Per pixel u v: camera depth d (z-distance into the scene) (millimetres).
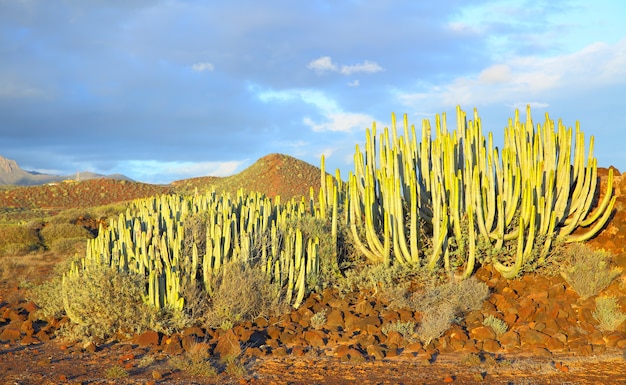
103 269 10039
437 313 9273
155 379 7031
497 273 11188
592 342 8375
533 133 12500
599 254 10500
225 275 10516
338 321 9664
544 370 7152
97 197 60188
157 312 9688
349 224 12938
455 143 12180
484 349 8266
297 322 9945
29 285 13852
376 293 10883
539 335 8406
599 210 11445
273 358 8008
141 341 8984
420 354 8117
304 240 12219
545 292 10047
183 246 11344
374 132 12758
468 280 10188
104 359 8133
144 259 10664
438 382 6754
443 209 10742
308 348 8547
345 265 12211
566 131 11906
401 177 12352
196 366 7301
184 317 9711
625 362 7359
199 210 12750
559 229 11875
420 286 10969
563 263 10875
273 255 11531
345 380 6898
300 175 52531
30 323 10016
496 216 11859
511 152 12109
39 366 7793
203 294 10586
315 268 11672
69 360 8117
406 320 9594
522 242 10523
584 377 6812
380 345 8500
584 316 9156
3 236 24109
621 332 8531
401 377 6980
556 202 11773
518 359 7719
